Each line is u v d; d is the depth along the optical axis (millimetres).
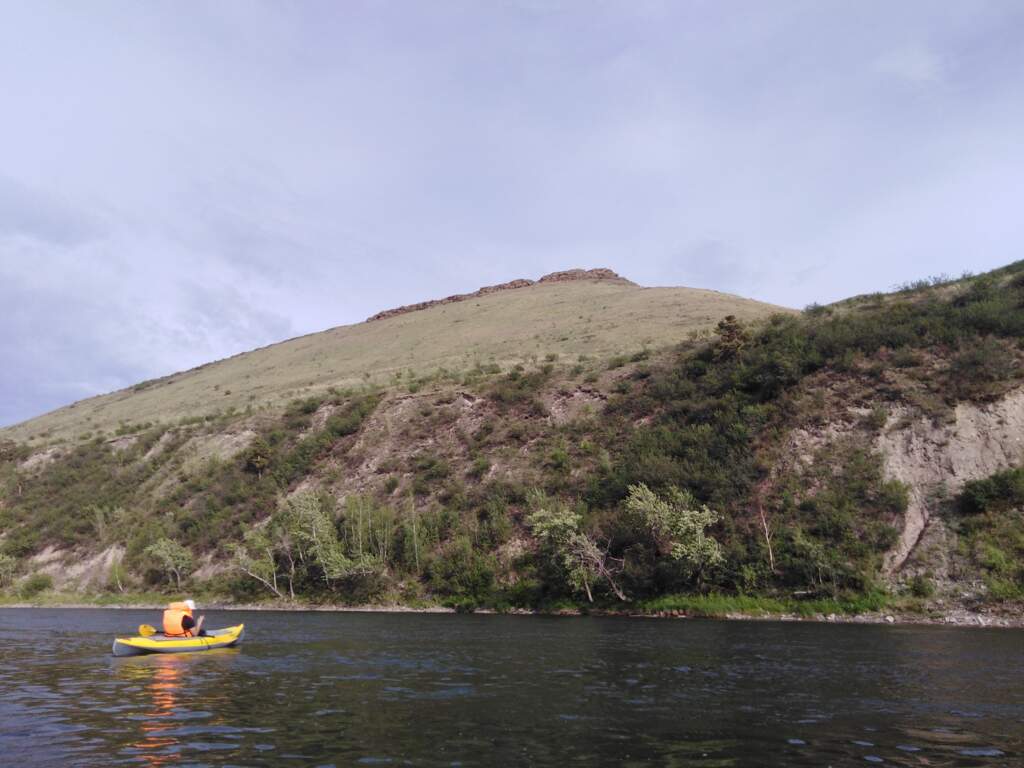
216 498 56281
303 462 56438
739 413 42406
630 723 12977
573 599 37500
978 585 29516
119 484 63531
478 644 24531
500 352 79312
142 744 11930
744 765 10461
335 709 14438
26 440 89062
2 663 21828
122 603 49375
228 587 47938
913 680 16797
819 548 32250
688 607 33625
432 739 12023
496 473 48094
